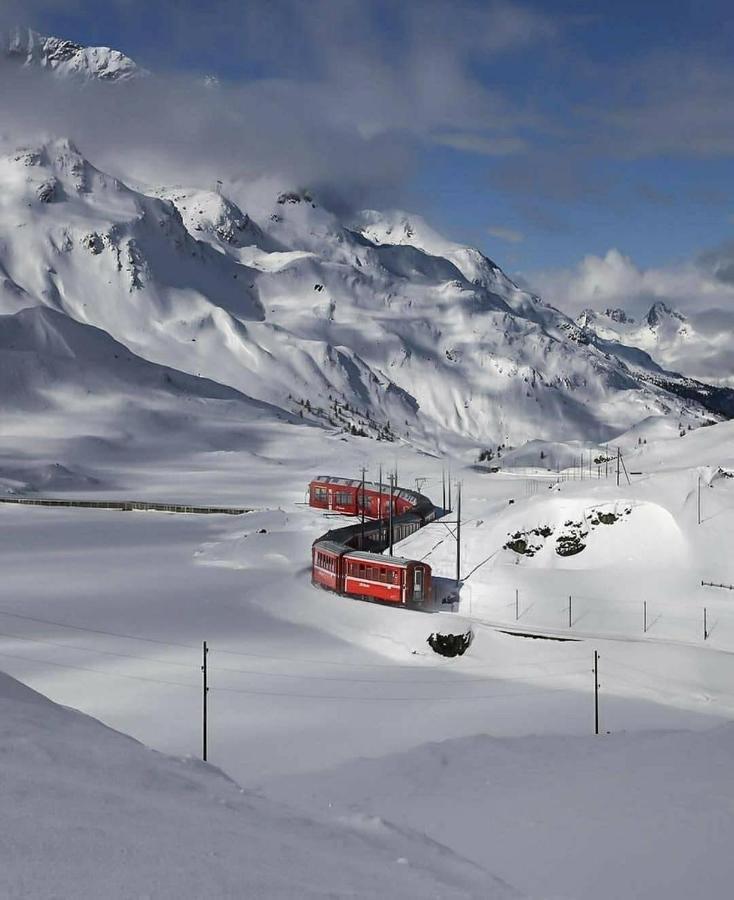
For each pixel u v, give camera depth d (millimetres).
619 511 106750
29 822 10992
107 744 16219
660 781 28125
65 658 68188
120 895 9367
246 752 47500
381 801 28547
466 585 98062
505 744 37719
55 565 112500
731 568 94688
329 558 95500
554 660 70688
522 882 19484
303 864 12211
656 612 84000
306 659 71938
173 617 84500
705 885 18609
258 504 189625
